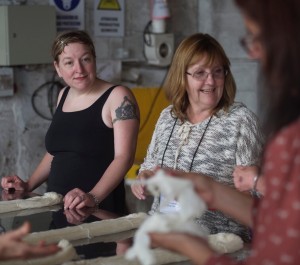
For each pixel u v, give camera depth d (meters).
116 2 4.49
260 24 1.12
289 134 1.11
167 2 4.63
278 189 1.10
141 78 4.66
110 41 4.50
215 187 1.49
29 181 2.80
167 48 4.66
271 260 1.09
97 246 1.85
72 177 2.64
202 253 1.19
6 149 4.14
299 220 1.08
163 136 2.35
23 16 3.90
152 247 1.75
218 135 2.22
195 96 2.26
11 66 4.04
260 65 1.19
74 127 2.65
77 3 4.30
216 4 4.82
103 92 2.66
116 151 2.59
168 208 2.02
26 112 4.18
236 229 2.13
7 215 2.22
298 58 1.10
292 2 1.09
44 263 1.68
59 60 2.66
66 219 2.17
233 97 2.28
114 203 2.53
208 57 2.21
